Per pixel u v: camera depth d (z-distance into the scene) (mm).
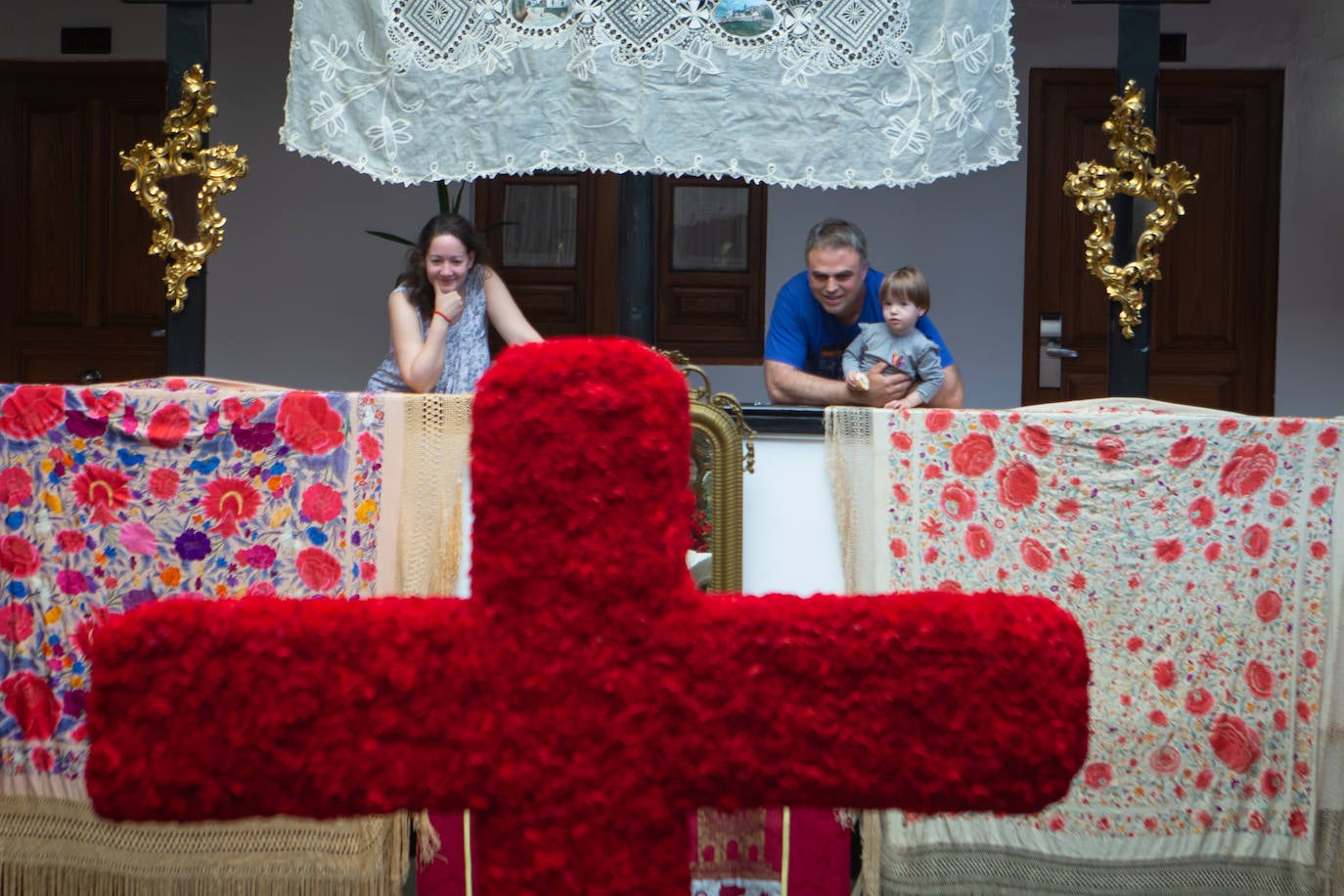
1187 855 2387
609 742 1076
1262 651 2375
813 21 2574
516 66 2586
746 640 1078
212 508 2350
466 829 2363
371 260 5402
